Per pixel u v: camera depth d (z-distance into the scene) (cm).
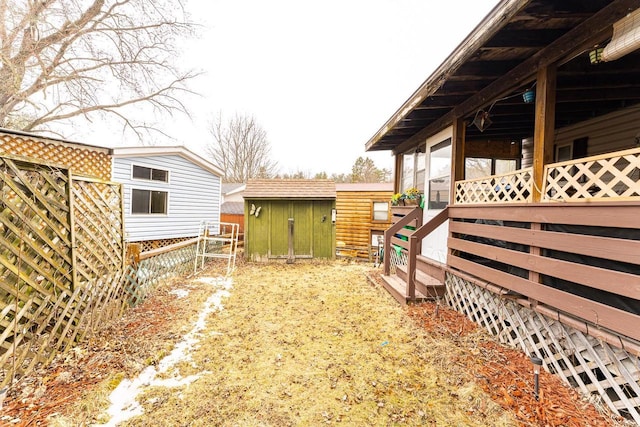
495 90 354
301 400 229
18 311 242
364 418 209
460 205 406
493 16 242
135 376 255
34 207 256
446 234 477
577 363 241
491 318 340
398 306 441
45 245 269
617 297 206
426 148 562
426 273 513
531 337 287
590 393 223
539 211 268
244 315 408
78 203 313
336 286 572
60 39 893
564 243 240
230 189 1969
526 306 282
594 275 215
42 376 247
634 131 423
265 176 2694
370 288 556
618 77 353
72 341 290
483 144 620
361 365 278
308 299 485
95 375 252
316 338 336
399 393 237
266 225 852
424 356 291
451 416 209
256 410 217
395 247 725
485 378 250
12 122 1012
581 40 245
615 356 210
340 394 236
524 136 614
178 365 275
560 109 456
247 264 811
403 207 641
